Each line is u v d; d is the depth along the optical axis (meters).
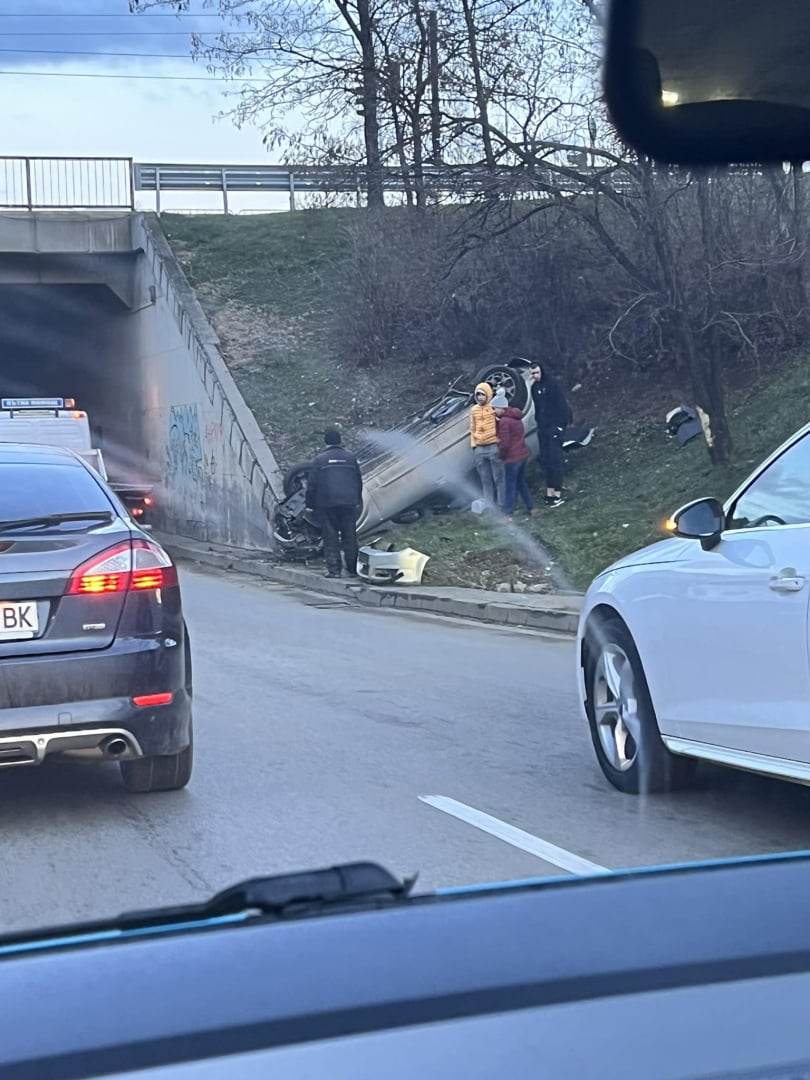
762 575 5.56
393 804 6.43
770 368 20.41
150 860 5.49
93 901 4.97
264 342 28.50
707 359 19.38
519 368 21.92
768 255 18.78
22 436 22.05
